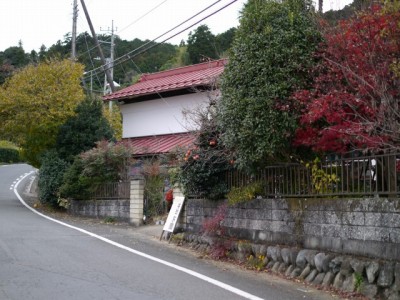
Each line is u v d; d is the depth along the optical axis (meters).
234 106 8.99
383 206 7.04
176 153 12.70
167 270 8.78
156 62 50.78
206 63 22.20
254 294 7.14
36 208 22.38
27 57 56.88
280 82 8.45
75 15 29.55
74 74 24.36
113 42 35.34
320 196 8.39
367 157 7.46
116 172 18.86
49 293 6.81
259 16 8.97
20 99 22.73
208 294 7.04
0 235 12.59
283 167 9.34
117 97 22.92
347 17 9.07
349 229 7.66
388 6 6.78
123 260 9.63
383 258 6.97
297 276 8.32
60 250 10.53
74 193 19.94
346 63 7.71
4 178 38.66
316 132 8.27
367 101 7.34
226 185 11.21
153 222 16.44
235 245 10.09
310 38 8.70
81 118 22.61
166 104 21.92
